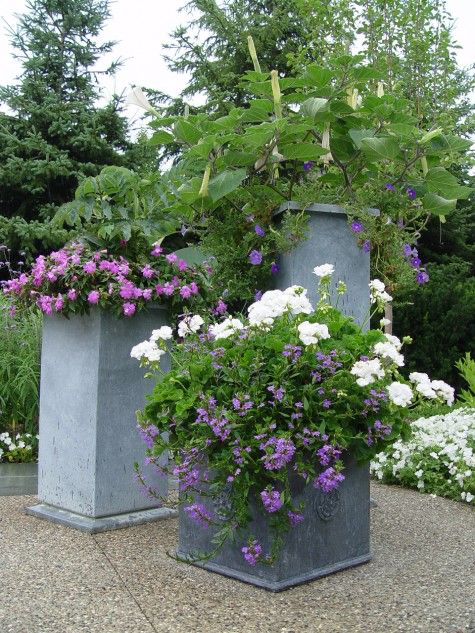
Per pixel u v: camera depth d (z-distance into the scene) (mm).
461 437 5012
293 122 3723
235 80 13539
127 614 2424
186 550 3008
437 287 9742
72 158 11523
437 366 9523
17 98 11406
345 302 3748
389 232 3883
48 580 2754
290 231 3570
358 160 3916
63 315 3736
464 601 2568
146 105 3930
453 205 3895
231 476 2574
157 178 4121
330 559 2891
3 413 5230
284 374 2633
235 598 2588
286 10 13367
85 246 3762
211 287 3893
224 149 3725
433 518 3900
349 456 2939
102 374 3586
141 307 3602
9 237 10539
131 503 3699
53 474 3803
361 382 2541
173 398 2738
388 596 2621
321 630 2305
